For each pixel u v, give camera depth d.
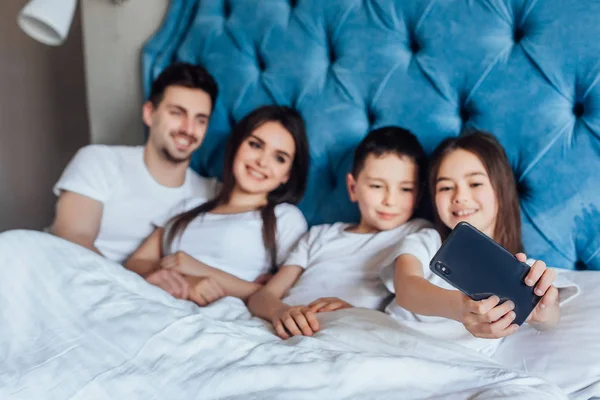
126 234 1.39
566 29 1.09
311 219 1.38
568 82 1.10
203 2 1.58
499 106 1.14
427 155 1.22
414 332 0.88
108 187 1.37
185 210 1.39
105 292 0.89
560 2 1.11
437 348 0.82
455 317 0.79
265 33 1.46
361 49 1.31
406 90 1.25
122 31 1.73
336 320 0.95
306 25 1.40
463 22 1.19
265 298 1.11
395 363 0.73
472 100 1.18
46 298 0.88
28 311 0.87
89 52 1.77
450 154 1.04
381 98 1.28
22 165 2.29
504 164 1.03
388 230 1.15
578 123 1.09
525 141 1.12
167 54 1.63
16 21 2.23
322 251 1.20
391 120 1.26
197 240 1.29
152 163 1.42
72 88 2.37
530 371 0.84
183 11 1.65
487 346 0.92
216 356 0.77
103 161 1.39
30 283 0.90
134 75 1.74
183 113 1.37
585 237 1.07
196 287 1.16
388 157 1.12
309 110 1.37
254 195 1.35
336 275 1.14
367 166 1.14
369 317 0.94
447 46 1.21
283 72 1.42
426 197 1.19
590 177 1.06
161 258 1.34
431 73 1.22
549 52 1.10
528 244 1.11
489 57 1.16
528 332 0.91
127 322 0.81
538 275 0.73
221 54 1.53
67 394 0.69
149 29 1.71
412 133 1.20
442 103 1.22
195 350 0.78
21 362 0.76
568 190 1.08
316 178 1.37
